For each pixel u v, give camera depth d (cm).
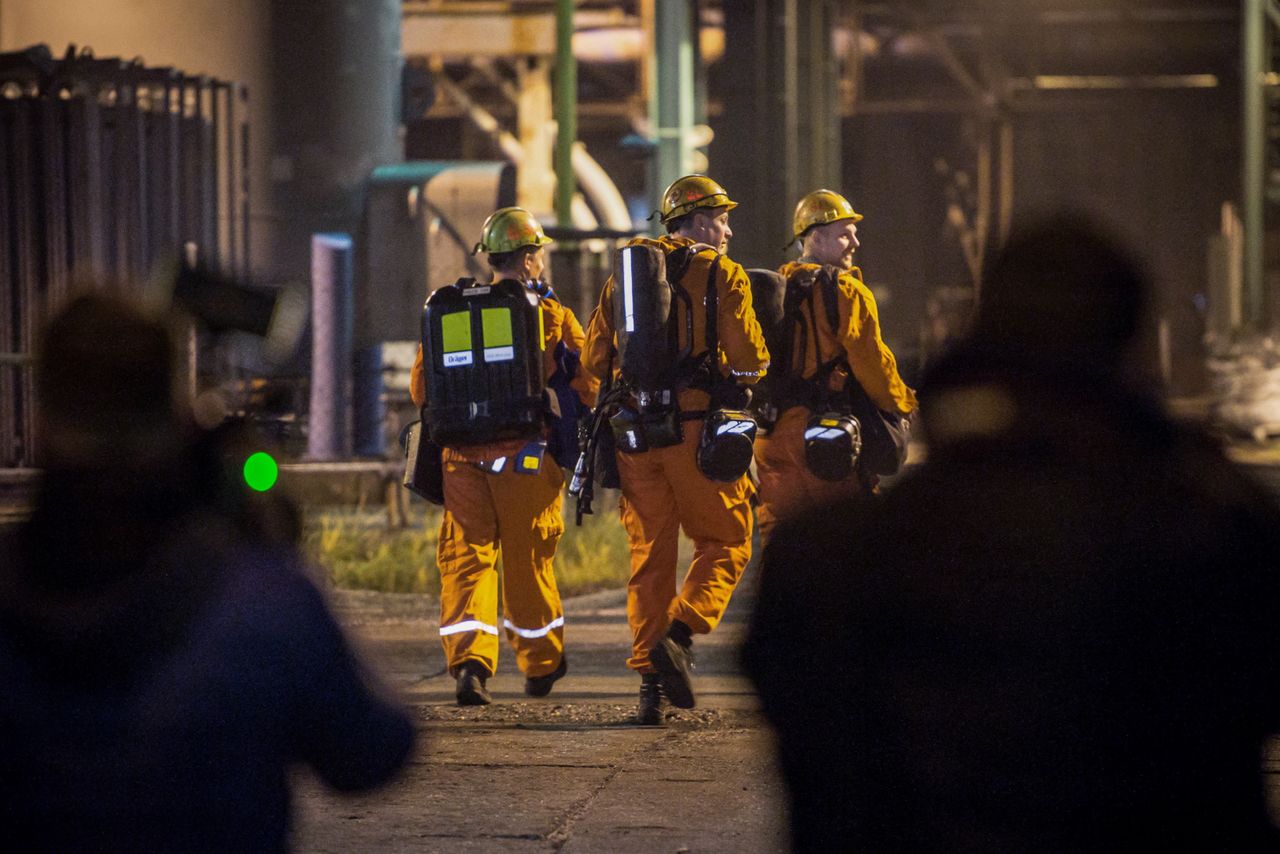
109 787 650
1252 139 8444
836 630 686
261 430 738
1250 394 7894
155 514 673
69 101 4394
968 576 664
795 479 2158
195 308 780
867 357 2095
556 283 5188
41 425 673
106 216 4512
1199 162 14712
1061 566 657
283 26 6272
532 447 2120
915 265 15400
